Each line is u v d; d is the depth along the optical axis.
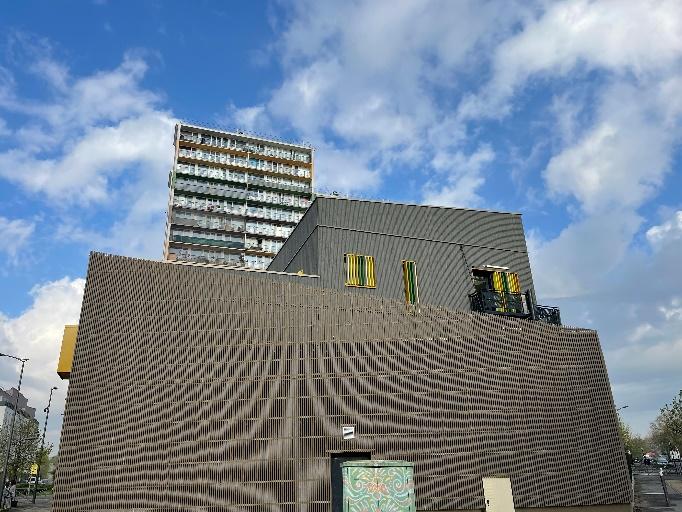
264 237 82.19
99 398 19.31
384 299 21.25
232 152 85.69
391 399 19.66
